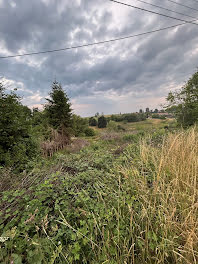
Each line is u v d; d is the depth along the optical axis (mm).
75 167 3291
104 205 1629
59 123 11602
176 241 1238
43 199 1770
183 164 2221
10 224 1424
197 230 1207
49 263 1033
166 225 1307
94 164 3412
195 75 8477
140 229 1323
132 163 3076
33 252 1063
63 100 12125
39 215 1602
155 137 6617
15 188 2244
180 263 1042
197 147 2818
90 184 2340
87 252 1226
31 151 5363
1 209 1716
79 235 1197
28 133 5516
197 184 1812
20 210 1748
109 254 1142
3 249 1145
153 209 1461
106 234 1328
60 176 2576
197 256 1042
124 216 1465
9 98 4793
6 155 4062
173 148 2773
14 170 3799
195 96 8445
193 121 8672
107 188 2051
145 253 1205
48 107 12164
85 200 1672
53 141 7941
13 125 4699
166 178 2115
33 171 2836
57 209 1656
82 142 10367
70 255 1155
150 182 2328
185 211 1444
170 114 10312
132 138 8391
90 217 1500
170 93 9562
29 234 1431
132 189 2021
